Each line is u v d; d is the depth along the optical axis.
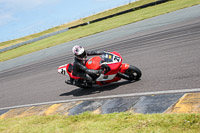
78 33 42.09
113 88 8.30
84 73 8.33
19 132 6.00
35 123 6.48
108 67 7.80
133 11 49.41
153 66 9.57
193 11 24.75
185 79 7.01
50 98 9.41
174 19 22.73
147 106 5.80
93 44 22.58
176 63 9.00
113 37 23.28
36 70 17.72
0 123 7.34
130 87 7.82
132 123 4.83
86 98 8.07
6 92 13.21
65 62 17.52
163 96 6.14
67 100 8.48
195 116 4.36
